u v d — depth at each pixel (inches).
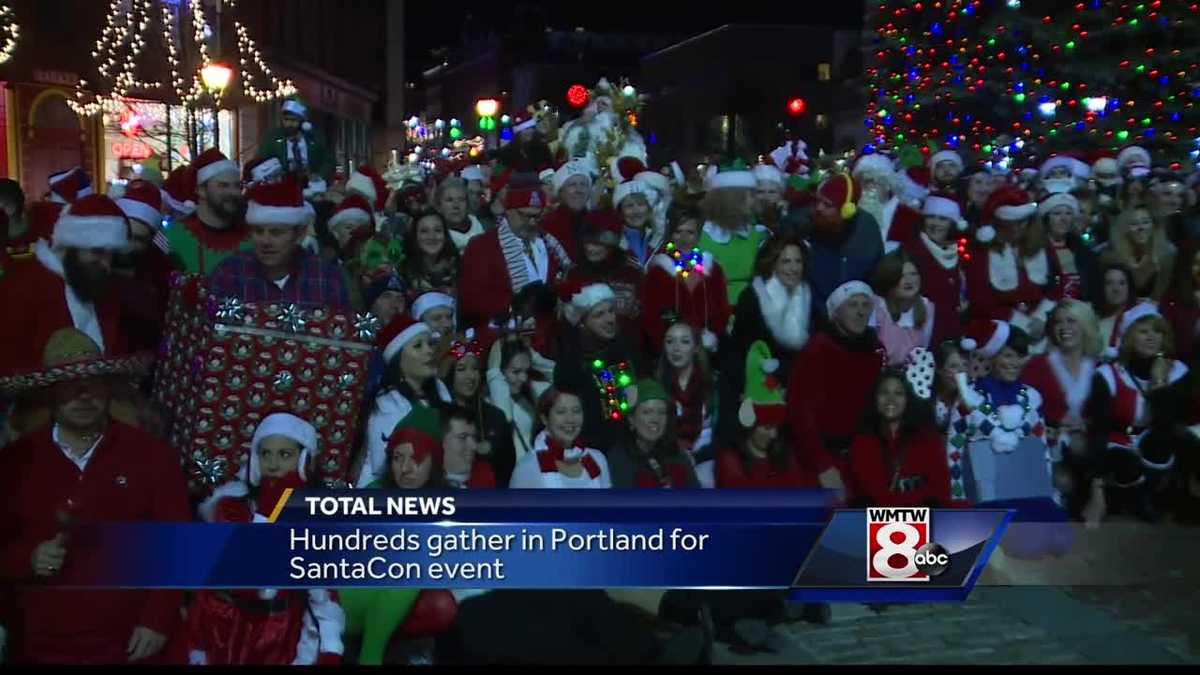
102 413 162.7
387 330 213.3
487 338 264.5
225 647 166.1
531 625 188.2
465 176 416.5
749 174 300.7
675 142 2493.8
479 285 275.1
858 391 238.8
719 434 231.5
